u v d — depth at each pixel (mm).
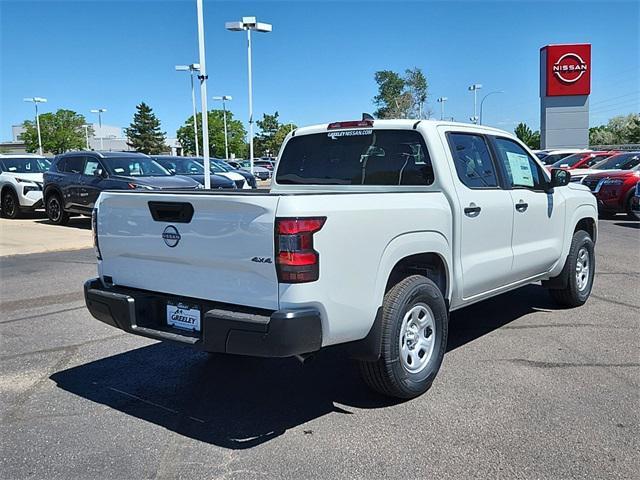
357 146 5273
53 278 8992
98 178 14156
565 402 4219
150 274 4211
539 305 7008
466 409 4137
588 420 3932
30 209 17078
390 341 4043
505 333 5902
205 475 3363
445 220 4586
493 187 5332
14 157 18812
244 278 3658
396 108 65938
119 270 4461
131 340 5957
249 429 3941
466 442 3670
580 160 21469
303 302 3502
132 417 4156
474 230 4953
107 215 4473
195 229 3846
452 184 4758
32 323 6551
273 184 5859
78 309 7152
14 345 5793
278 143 96875
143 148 103125
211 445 3723
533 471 3324
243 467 3443
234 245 3652
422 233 4332
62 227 15180
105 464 3498
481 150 5344
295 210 3459
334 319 3664
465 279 4879
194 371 5078
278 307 3529
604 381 4598
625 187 15266
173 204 3947
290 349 3457
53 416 4180
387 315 4051
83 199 14602
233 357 5422
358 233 3773
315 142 5566
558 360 5086
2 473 3398
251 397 4496
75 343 5859
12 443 3770
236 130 97625
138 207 4203
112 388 4703
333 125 5438
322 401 4379
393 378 4113
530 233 5809
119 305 4242
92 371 5086
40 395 4562
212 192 3984
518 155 5875
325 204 3594
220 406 4332
